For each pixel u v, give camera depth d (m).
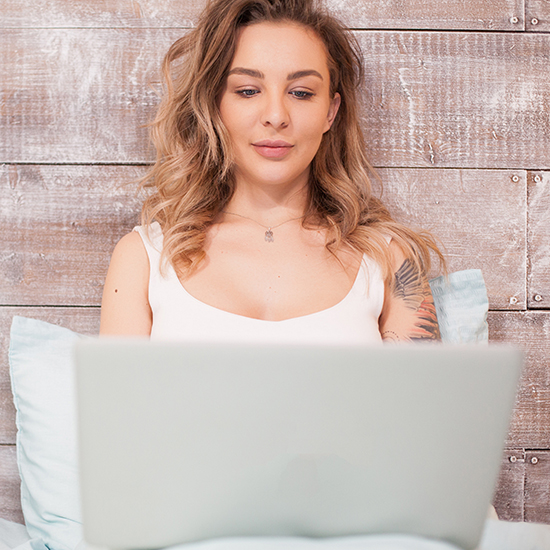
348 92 1.29
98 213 1.36
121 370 0.53
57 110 1.35
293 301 1.10
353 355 0.54
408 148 1.38
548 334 1.39
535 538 0.85
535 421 1.38
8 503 1.33
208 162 1.25
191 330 1.05
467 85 1.37
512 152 1.38
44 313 1.35
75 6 1.33
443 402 0.55
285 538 0.59
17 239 1.35
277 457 0.56
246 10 1.14
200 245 1.17
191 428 0.55
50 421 1.14
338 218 1.27
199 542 0.59
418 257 1.25
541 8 1.37
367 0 1.36
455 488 0.59
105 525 0.58
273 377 0.54
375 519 0.60
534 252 1.39
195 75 1.19
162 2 1.34
